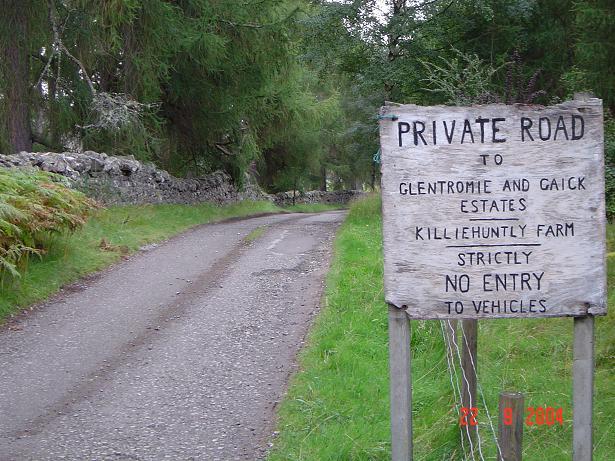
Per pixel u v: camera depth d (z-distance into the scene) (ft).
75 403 17.54
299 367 19.31
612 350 18.29
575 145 10.37
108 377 19.25
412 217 10.59
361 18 54.80
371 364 18.88
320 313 23.91
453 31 56.29
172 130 67.05
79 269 30.53
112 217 41.96
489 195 10.48
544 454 13.53
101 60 54.03
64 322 24.11
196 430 15.90
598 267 10.41
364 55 58.54
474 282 10.57
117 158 49.49
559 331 20.22
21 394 18.08
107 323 24.03
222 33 57.82
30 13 47.34
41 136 56.44
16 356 20.80
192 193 65.16
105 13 46.98
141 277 30.63
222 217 62.59
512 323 20.80
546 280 10.48
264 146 80.43
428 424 15.02
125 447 15.15
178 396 17.85
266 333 22.56
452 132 10.48
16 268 26.66
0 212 24.94
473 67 32.42
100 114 50.37
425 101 59.06
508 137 10.42
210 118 65.05
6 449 15.12
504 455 10.55
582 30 40.75
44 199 29.99
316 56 57.16
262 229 48.14
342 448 13.88
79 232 34.53
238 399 17.54
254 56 61.36
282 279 29.68
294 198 116.57
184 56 57.11
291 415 16.15
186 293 27.94
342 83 83.51
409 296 10.65
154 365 20.06
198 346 21.57
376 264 29.50
